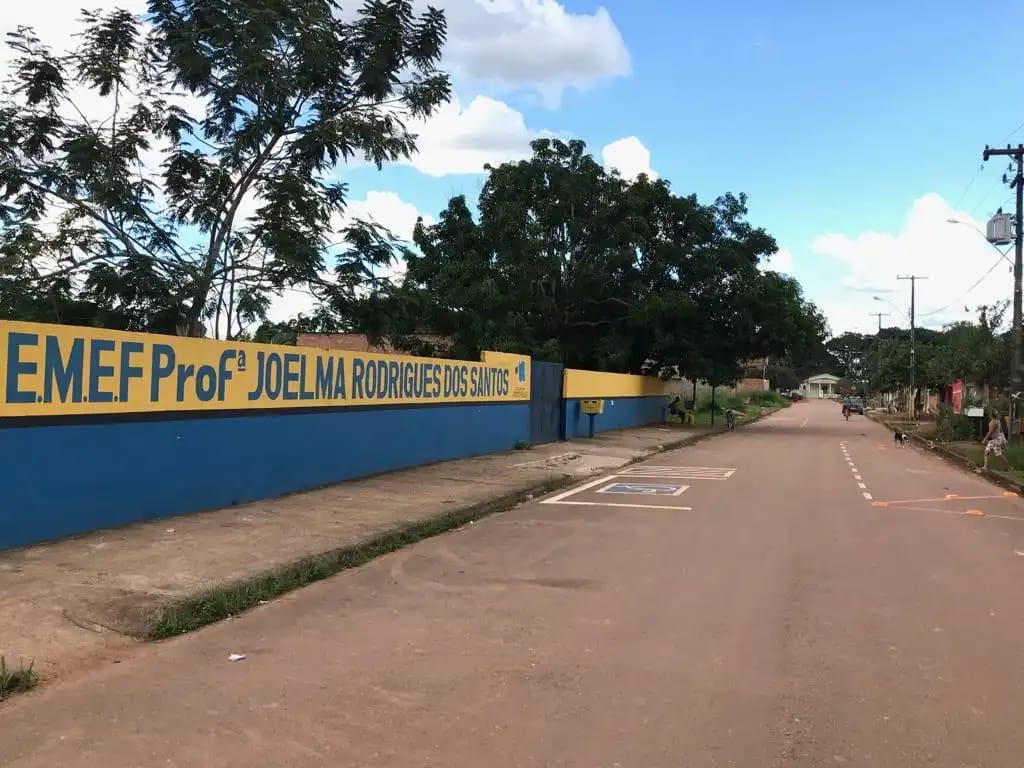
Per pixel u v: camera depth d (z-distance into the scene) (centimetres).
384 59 1479
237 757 397
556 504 1298
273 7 1390
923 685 505
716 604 690
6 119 1368
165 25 1416
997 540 1016
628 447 2405
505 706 465
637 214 3559
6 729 427
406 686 495
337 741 417
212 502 1069
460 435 1852
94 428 883
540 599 704
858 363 13212
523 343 3206
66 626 586
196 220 1521
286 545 858
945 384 4647
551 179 3475
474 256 3284
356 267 1573
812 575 802
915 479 1766
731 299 3616
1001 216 2520
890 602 702
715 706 468
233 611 658
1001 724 446
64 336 841
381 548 901
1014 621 647
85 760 392
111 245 1414
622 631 612
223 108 1454
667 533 1030
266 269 1487
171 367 991
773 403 8606
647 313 3462
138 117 1454
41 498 823
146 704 463
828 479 1716
